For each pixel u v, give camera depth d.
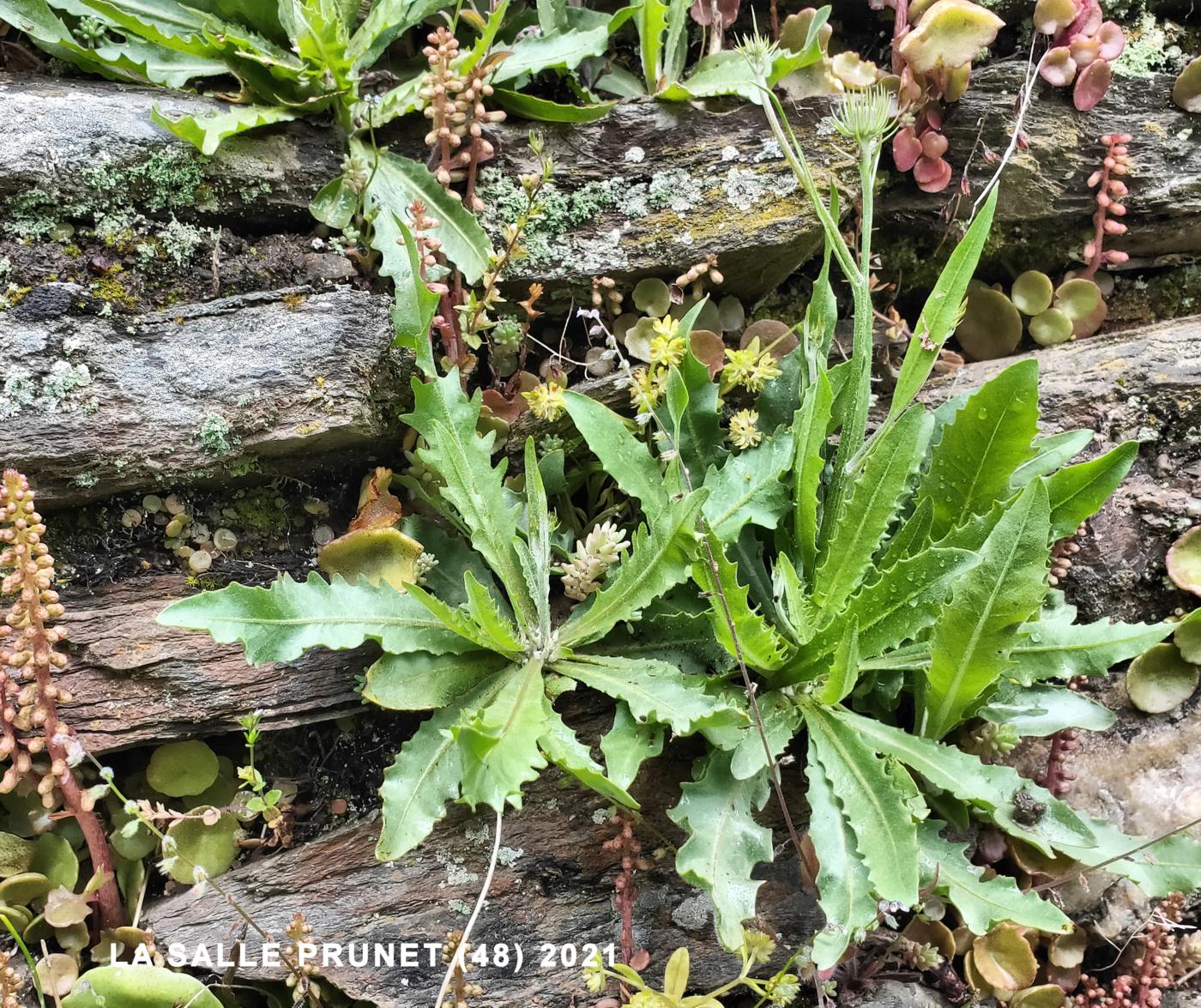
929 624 0.52
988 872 0.58
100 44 0.57
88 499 0.55
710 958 0.56
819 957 0.48
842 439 0.56
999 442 0.53
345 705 0.56
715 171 0.61
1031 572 0.50
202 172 0.55
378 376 0.56
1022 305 0.67
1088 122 0.65
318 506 0.59
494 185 0.60
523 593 0.55
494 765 0.46
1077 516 0.56
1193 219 0.66
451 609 0.52
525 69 0.59
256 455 0.55
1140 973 0.59
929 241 0.67
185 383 0.54
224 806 0.57
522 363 0.60
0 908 0.52
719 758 0.52
